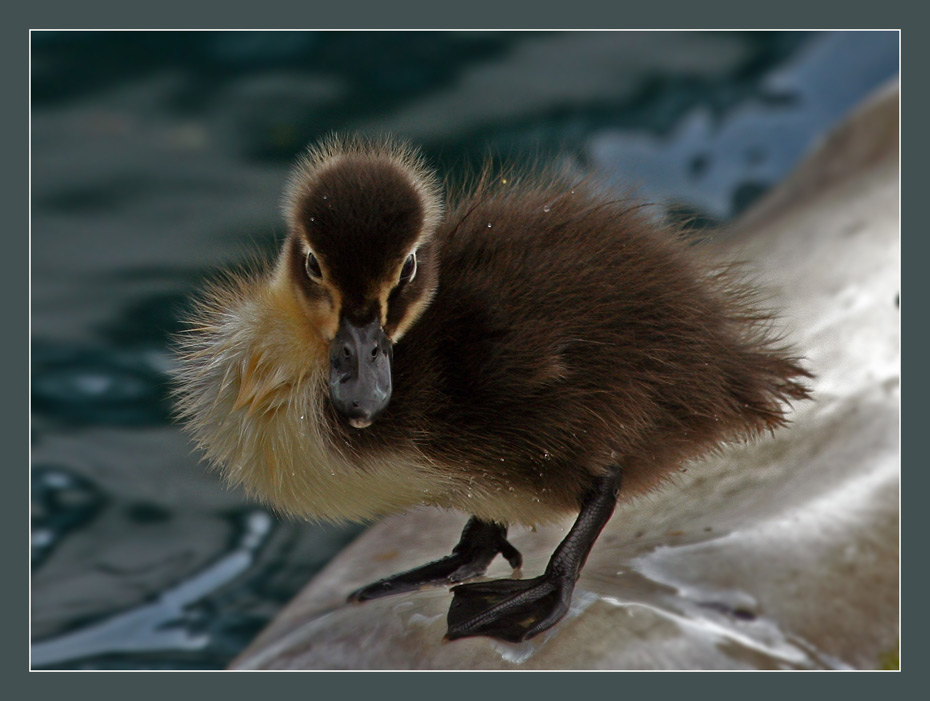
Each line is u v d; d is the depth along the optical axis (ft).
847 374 32.76
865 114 44.21
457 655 25.43
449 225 29.14
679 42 55.06
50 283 45.27
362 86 51.88
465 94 51.83
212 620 34.96
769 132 50.78
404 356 27.17
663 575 27.17
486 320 27.22
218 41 54.24
